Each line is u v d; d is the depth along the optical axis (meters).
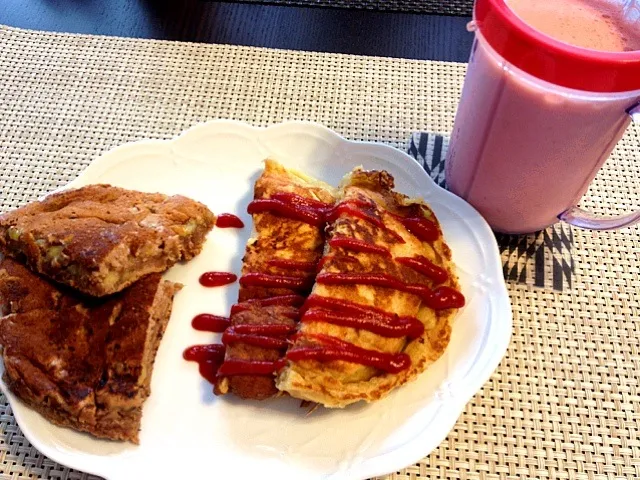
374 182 0.38
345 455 0.31
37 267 0.34
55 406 0.31
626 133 0.45
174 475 0.30
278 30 0.51
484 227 0.37
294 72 0.48
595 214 0.40
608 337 0.37
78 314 0.33
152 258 0.35
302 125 0.41
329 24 0.51
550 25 0.30
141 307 0.33
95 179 0.39
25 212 0.36
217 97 0.46
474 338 0.34
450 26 0.52
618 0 0.31
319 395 0.31
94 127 0.44
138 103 0.46
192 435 0.32
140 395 0.32
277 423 0.32
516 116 0.32
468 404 0.34
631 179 0.43
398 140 0.45
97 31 0.50
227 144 0.41
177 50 0.49
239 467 0.31
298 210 0.37
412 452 0.30
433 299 0.34
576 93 0.29
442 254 0.36
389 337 0.33
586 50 0.28
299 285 0.35
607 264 0.39
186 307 0.37
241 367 0.32
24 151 0.43
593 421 0.34
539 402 0.34
